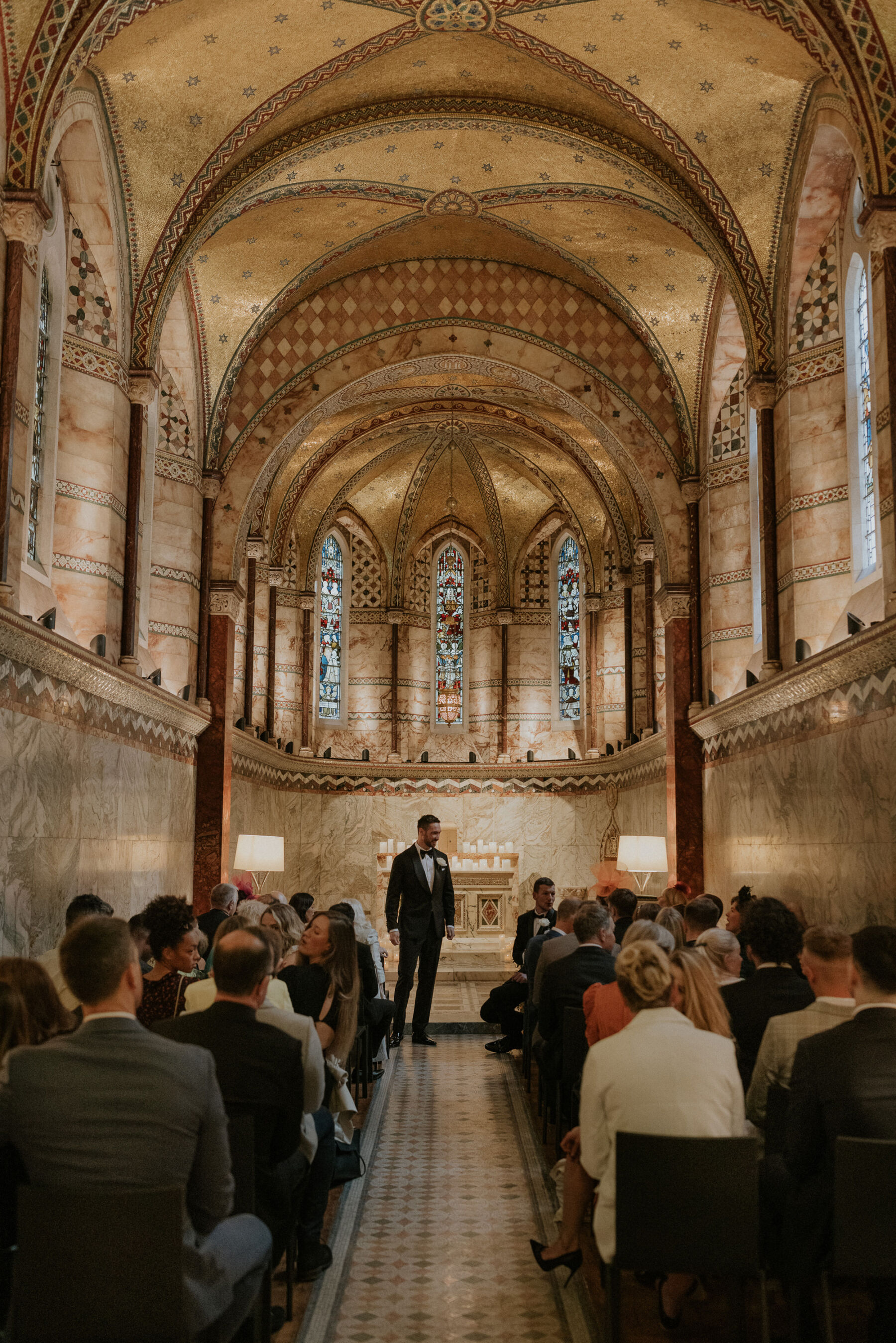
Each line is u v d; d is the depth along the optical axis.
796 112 11.65
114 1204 3.31
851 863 10.08
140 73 11.22
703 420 16.27
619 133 12.91
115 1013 3.60
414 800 24.66
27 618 8.47
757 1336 4.99
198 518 15.95
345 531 25.97
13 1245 3.75
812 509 12.27
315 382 16.81
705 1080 4.29
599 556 24.16
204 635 16.11
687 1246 4.06
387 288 16.92
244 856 15.02
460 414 21.50
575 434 20.86
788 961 5.90
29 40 8.66
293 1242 5.77
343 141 13.10
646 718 21.25
